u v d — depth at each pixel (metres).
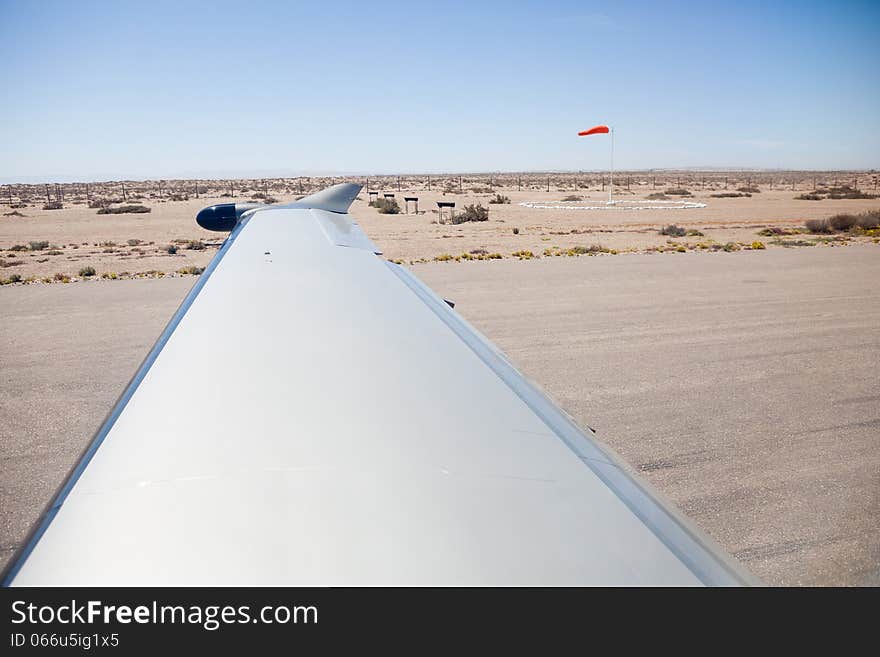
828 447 6.85
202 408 1.89
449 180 153.62
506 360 2.76
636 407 8.09
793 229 33.25
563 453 1.83
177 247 27.72
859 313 13.36
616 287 16.55
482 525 1.39
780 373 9.44
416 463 1.63
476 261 21.70
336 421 1.84
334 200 8.67
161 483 1.46
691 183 124.62
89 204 64.81
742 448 6.85
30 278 19.14
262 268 4.27
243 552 1.22
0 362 10.15
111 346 11.02
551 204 58.72
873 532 5.16
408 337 2.86
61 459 6.67
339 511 1.38
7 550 5.03
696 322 12.68
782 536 5.13
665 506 1.61
